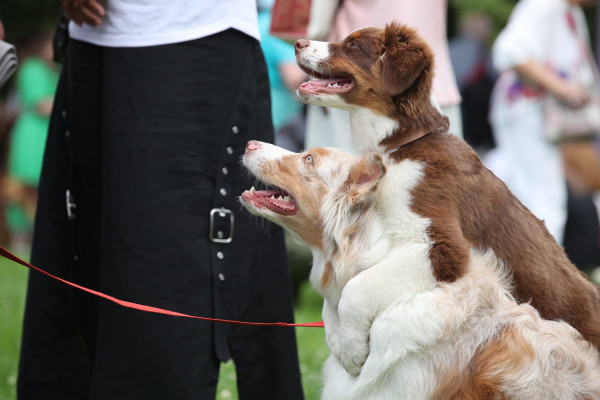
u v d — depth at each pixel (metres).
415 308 5.12
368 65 5.94
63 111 6.11
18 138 15.59
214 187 5.76
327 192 5.70
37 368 6.18
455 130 7.24
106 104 5.68
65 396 6.38
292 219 5.77
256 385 6.09
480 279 5.25
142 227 5.61
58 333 6.18
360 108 5.95
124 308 5.61
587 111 11.13
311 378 7.79
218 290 5.77
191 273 5.67
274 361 6.11
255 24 5.91
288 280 6.23
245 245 5.92
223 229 5.79
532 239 5.57
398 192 5.42
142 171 5.61
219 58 5.70
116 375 5.62
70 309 6.16
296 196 5.72
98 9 5.61
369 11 7.31
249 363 6.05
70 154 6.06
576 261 11.69
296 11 7.56
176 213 5.64
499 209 5.52
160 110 5.61
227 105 5.76
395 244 5.39
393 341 5.15
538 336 5.18
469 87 17.05
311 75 6.27
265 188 6.08
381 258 5.41
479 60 17.23
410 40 5.86
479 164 5.68
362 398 5.36
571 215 11.61
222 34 5.70
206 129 5.70
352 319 5.29
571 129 11.12
